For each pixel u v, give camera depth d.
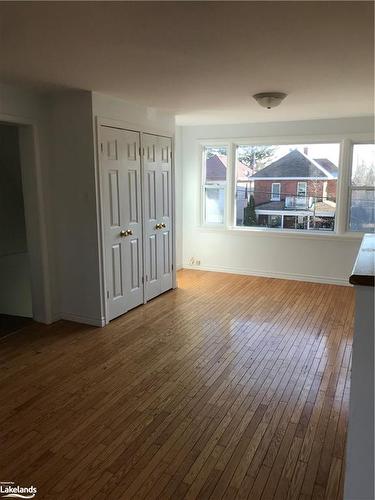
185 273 6.12
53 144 3.84
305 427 2.36
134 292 4.45
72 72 2.91
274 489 1.91
